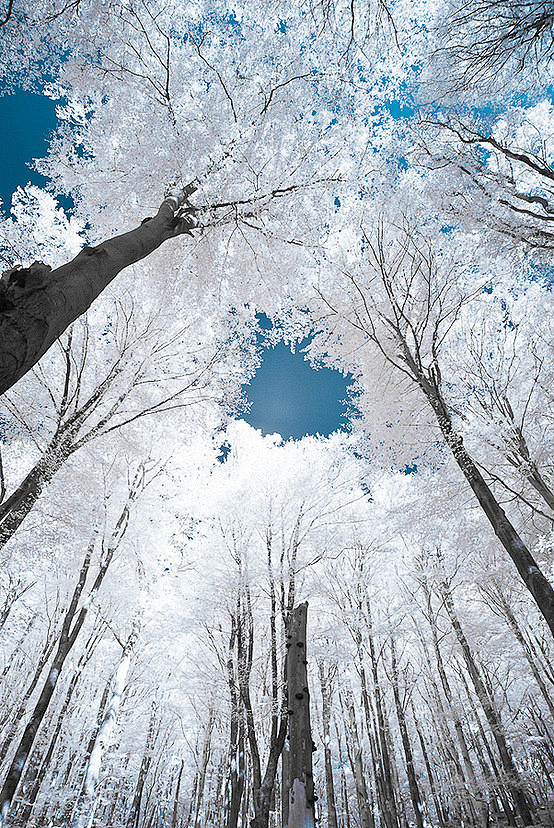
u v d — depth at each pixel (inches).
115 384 297.0
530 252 263.3
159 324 309.7
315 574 516.1
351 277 336.5
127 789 775.7
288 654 139.6
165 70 260.1
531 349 322.3
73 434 258.2
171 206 223.5
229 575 410.6
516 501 327.6
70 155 282.5
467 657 466.3
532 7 186.5
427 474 358.3
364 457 403.9
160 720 691.4
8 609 448.8
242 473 494.0
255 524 440.1
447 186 268.2
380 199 319.0
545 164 258.2
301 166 275.9
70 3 200.4
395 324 342.0
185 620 462.6
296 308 352.2
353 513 491.2
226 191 254.8
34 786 427.8
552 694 479.8
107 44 233.6
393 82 262.8
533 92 249.3
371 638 526.9
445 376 347.9
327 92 255.9
